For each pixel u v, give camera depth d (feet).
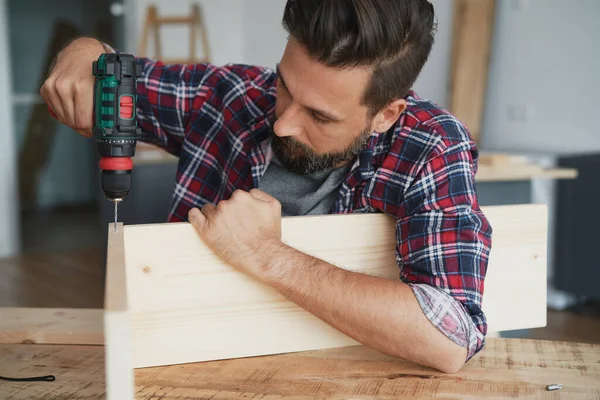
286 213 4.19
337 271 3.23
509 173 9.39
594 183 11.41
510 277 3.82
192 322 3.26
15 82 19.42
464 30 14.73
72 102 3.82
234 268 3.29
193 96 4.44
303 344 3.44
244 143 4.22
